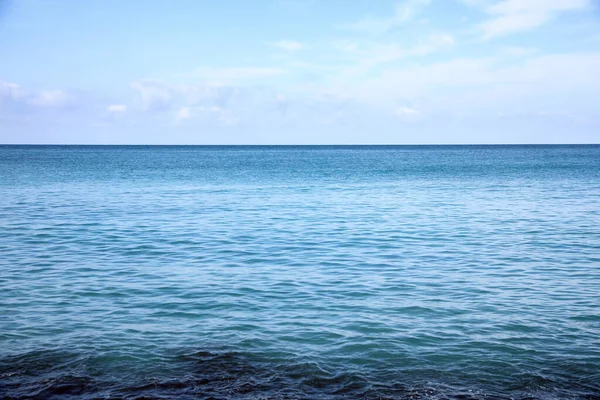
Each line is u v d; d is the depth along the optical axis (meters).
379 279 19.62
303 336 13.93
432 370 12.05
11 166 101.81
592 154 196.62
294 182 67.69
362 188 58.91
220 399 10.77
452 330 14.34
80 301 16.78
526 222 33.38
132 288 18.30
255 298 17.22
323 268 21.39
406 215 37.00
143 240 27.36
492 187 59.09
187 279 19.56
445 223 33.22
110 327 14.51
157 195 50.56
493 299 17.11
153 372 11.87
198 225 32.41
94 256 23.47
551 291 17.98
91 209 39.59
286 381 11.52
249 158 168.88
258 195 51.09
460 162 131.75
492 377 11.72
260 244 26.45
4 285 18.52
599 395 10.97
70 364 12.20
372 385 11.37
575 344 13.40
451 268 21.34
